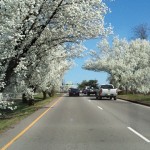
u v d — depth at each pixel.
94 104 38.06
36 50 26.34
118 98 54.56
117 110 28.98
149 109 30.17
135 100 43.44
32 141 13.34
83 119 21.70
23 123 19.55
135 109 30.14
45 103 40.84
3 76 19.86
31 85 31.75
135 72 75.50
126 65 78.31
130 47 81.94
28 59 24.64
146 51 79.25
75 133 15.55
